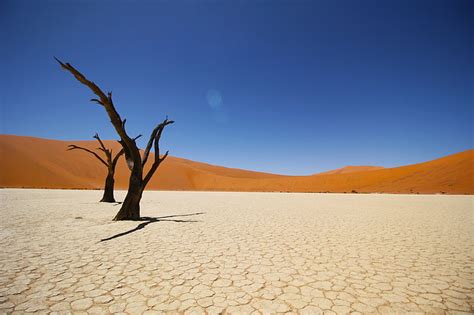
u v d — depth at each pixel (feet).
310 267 14.29
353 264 14.88
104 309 9.43
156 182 177.78
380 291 11.25
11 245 18.08
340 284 11.97
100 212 36.73
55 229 24.13
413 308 9.79
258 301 10.22
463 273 13.52
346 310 9.58
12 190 89.20
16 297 10.24
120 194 87.92
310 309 9.63
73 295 10.52
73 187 130.41
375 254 16.94
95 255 16.06
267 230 25.13
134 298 10.34
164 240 20.36
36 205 44.78
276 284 11.91
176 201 64.23
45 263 14.38
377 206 52.34
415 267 14.43
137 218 31.07
